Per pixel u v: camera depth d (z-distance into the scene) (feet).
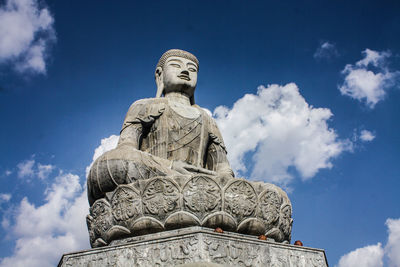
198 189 25.90
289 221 29.89
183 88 37.01
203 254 22.48
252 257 23.90
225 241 23.52
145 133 33.81
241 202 26.61
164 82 37.32
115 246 24.70
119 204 26.55
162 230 25.88
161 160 29.84
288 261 25.03
